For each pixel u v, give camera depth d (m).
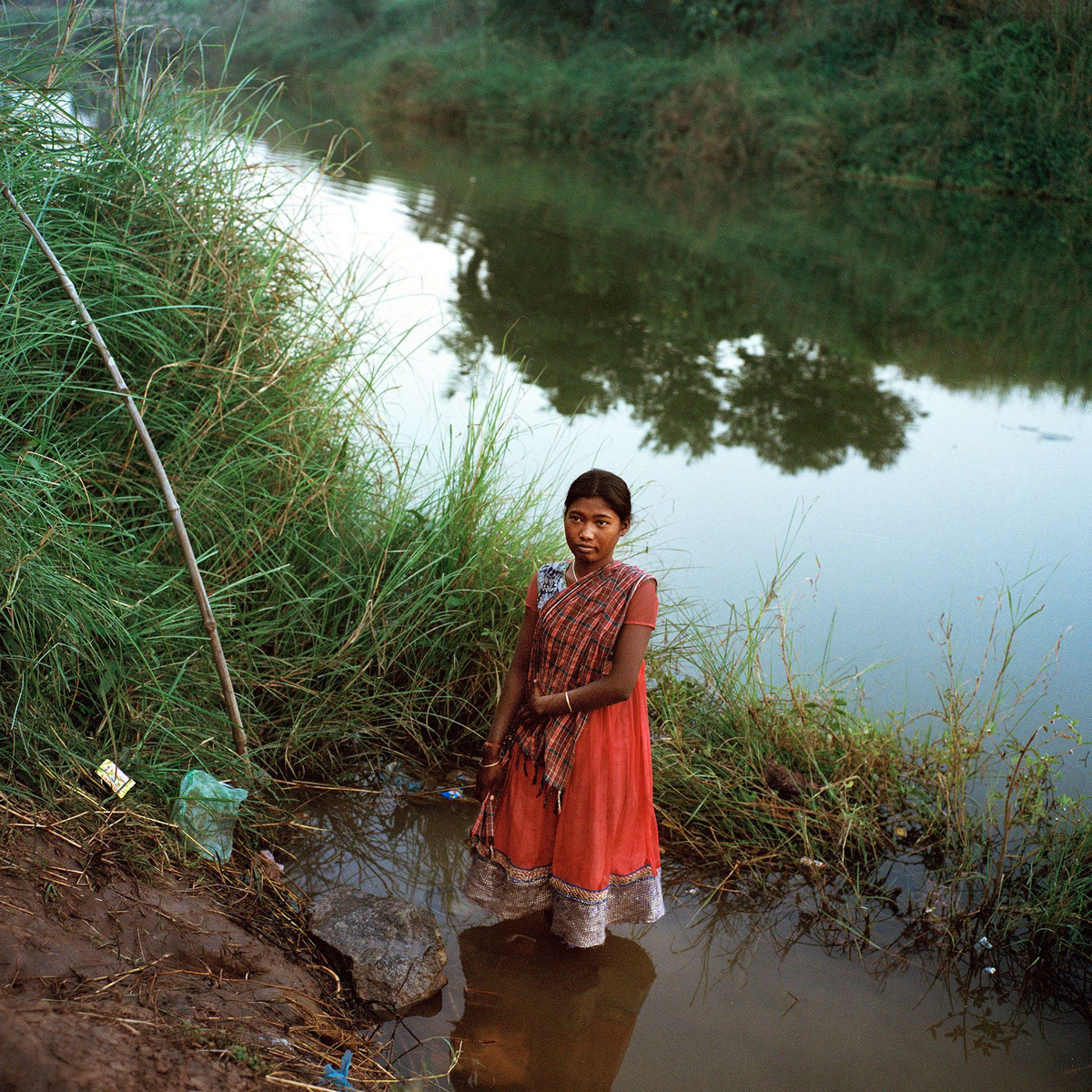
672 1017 2.92
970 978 3.15
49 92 3.94
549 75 28.38
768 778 3.86
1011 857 3.61
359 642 4.08
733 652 4.61
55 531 3.12
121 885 2.67
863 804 3.84
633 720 2.99
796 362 9.58
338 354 4.50
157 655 3.44
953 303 12.45
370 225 12.86
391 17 33.72
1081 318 12.06
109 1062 2.03
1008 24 21.92
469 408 7.29
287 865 3.34
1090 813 3.68
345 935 2.93
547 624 2.90
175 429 3.91
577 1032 2.83
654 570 5.45
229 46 4.96
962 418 8.44
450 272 11.34
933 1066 2.81
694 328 10.39
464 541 4.32
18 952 2.26
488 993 2.94
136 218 4.16
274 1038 2.40
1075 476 7.28
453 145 24.69
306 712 3.90
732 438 7.51
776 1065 2.78
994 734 4.29
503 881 3.09
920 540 6.09
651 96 26.12
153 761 3.15
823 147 23.34
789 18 27.31
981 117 22.06
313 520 4.20
